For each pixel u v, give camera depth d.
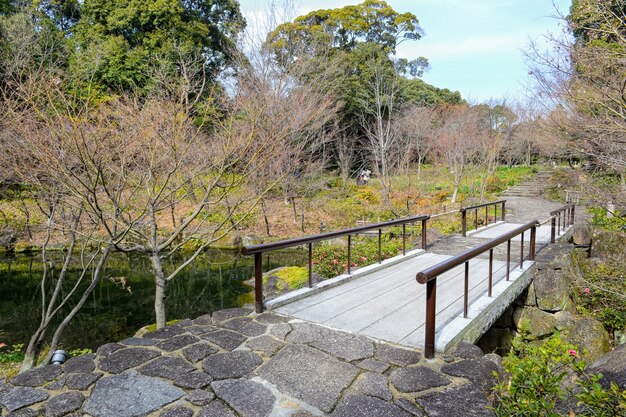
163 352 3.00
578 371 2.37
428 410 2.27
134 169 5.77
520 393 2.25
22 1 10.02
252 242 13.90
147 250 5.74
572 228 10.12
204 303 8.98
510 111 26.97
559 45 5.82
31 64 6.07
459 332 3.34
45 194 5.47
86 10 14.09
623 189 6.81
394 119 20.30
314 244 12.43
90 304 8.91
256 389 2.49
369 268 5.58
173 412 2.25
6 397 2.39
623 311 6.86
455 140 18.56
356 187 19.50
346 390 2.48
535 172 26.25
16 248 12.67
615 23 5.11
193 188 6.19
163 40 13.27
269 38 8.72
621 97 5.15
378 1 24.25
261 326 3.52
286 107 6.31
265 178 9.23
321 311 3.94
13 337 7.18
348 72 20.38
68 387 2.51
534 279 6.32
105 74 9.89
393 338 3.26
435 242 8.56
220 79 10.39
